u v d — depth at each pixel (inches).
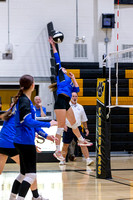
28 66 536.1
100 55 545.0
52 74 478.6
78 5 547.2
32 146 158.7
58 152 273.3
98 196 199.9
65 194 206.4
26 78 161.5
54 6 543.2
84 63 525.3
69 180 260.4
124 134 463.5
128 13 559.8
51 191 216.5
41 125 154.3
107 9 547.5
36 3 539.8
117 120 466.0
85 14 548.7
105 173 266.4
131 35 558.9
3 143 182.7
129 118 467.2
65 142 372.2
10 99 537.6
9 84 530.0
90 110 464.8
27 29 537.6
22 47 536.1
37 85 538.0
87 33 548.4
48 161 389.1
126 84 478.9
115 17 557.3
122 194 205.5
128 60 548.4
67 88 266.8
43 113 399.5
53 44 268.1
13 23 534.3
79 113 367.2
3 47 531.2
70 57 545.6
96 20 549.0
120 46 555.5
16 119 158.9
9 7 534.0
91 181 255.0
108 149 267.9
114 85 476.7
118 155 455.2
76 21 546.9
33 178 157.1
